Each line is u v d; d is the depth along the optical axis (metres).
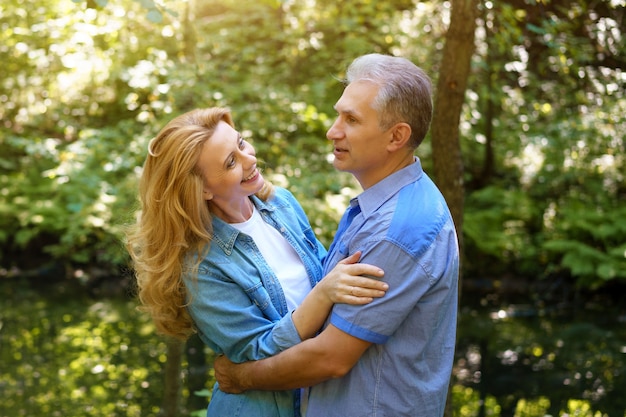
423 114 1.79
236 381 1.93
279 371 1.81
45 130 10.03
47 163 9.54
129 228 1.97
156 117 8.38
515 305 7.57
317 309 1.79
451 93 2.67
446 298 1.80
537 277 8.15
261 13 9.57
